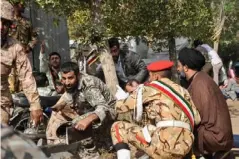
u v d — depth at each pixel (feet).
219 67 33.32
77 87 21.57
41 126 24.34
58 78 28.84
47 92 28.50
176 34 33.68
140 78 28.84
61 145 19.72
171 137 17.07
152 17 31.73
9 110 19.01
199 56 19.22
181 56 19.38
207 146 18.76
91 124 20.68
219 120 18.60
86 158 21.59
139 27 31.89
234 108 42.45
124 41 33.19
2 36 18.11
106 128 21.66
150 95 17.42
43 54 34.55
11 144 10.45
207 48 33.27
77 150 21.52
